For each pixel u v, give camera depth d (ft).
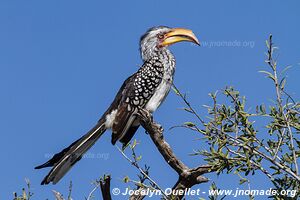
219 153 24.26
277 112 23.90
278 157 24.00
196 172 29.22
